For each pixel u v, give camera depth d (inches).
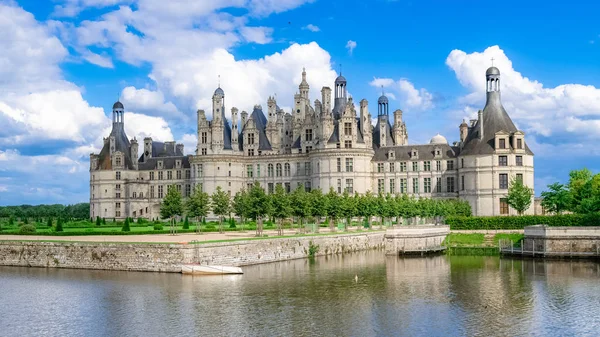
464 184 6387.8
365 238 5073.8
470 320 2556.6
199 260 3592.5
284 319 2556.6
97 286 3203.7
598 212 4854.8
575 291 3120.1
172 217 5098.4
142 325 2485.2
